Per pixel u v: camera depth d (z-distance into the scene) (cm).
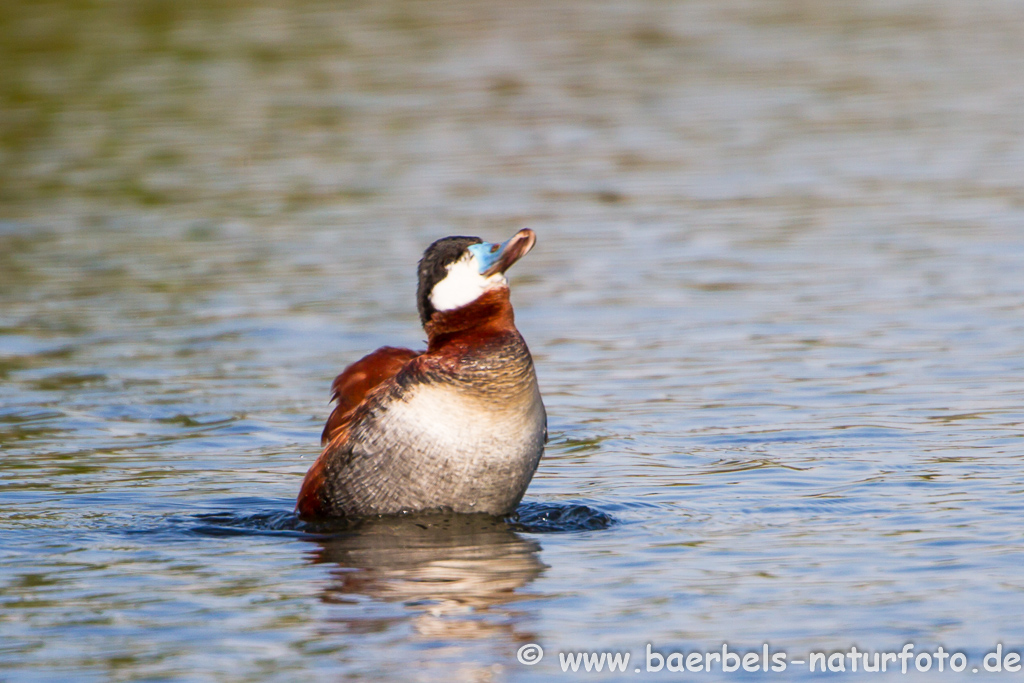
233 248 1898
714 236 1938
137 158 2488
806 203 2120
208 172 2383
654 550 839
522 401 876
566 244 1909
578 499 954
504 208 2108
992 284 1641
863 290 1634
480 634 707
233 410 1222
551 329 1513
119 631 713
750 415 1180
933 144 2528
